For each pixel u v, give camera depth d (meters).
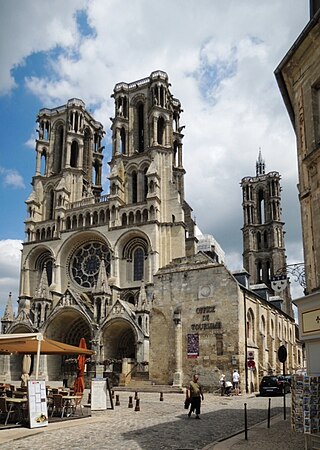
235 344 50.28
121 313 68.06
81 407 32.66
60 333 78.00
